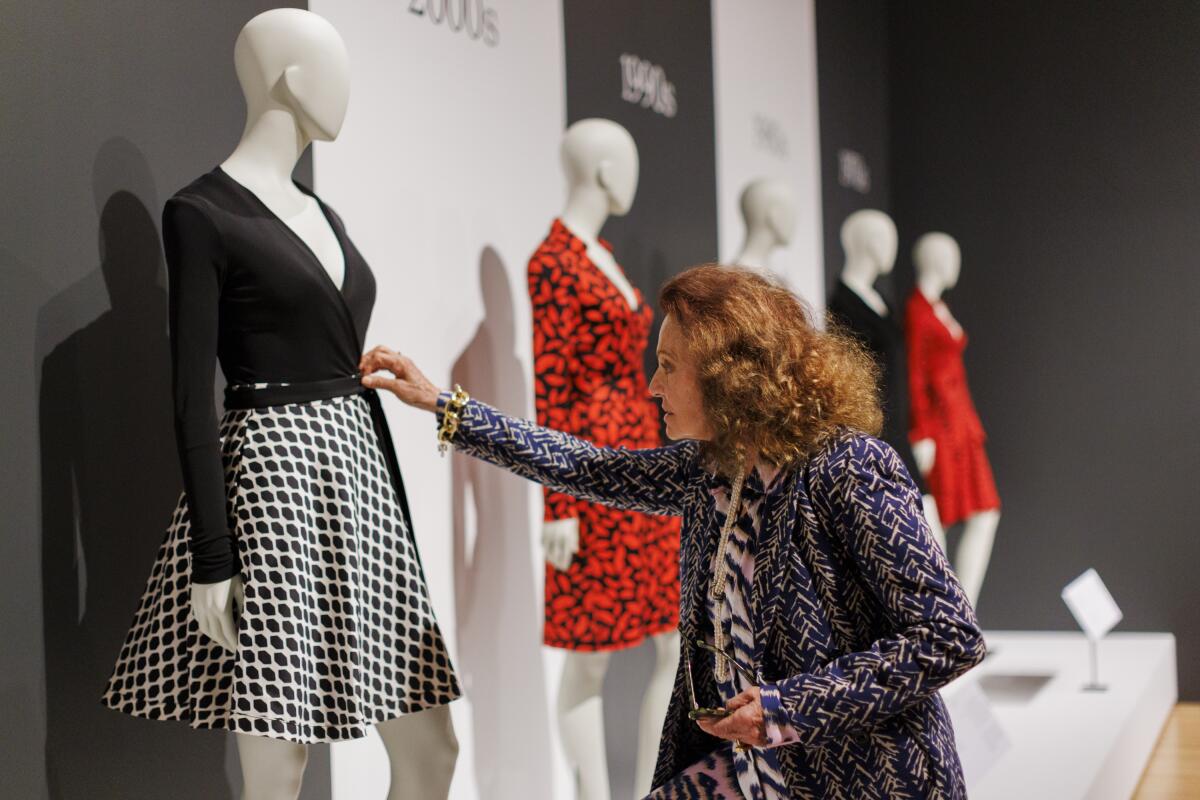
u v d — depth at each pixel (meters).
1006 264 6.59
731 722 1.61
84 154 2.16
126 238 2.23
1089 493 6.41
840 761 1.67
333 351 2.01
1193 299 6.26
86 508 2.14
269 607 1.85
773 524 1.69
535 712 3.43
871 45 6.58
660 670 3.29
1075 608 4.93
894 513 1.62
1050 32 6.54
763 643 1.68
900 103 6.80
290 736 1.83
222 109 2.46
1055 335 6.49
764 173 5.12
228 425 1.95
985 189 6.64
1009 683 5.07
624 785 3.88
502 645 3.31
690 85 4.48
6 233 2.02
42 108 2.09
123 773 2.20
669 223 4.28
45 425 2.07
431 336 3.09
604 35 3.90
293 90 1.98
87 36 2.18
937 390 5.30
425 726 2.11
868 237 5.03
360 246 2.87
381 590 2.01
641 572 3.11
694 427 1.80
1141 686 4.92
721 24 4.77
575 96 3.72
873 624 1.68
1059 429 6.47
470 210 3.23
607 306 3.05
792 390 1.70
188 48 2.39
